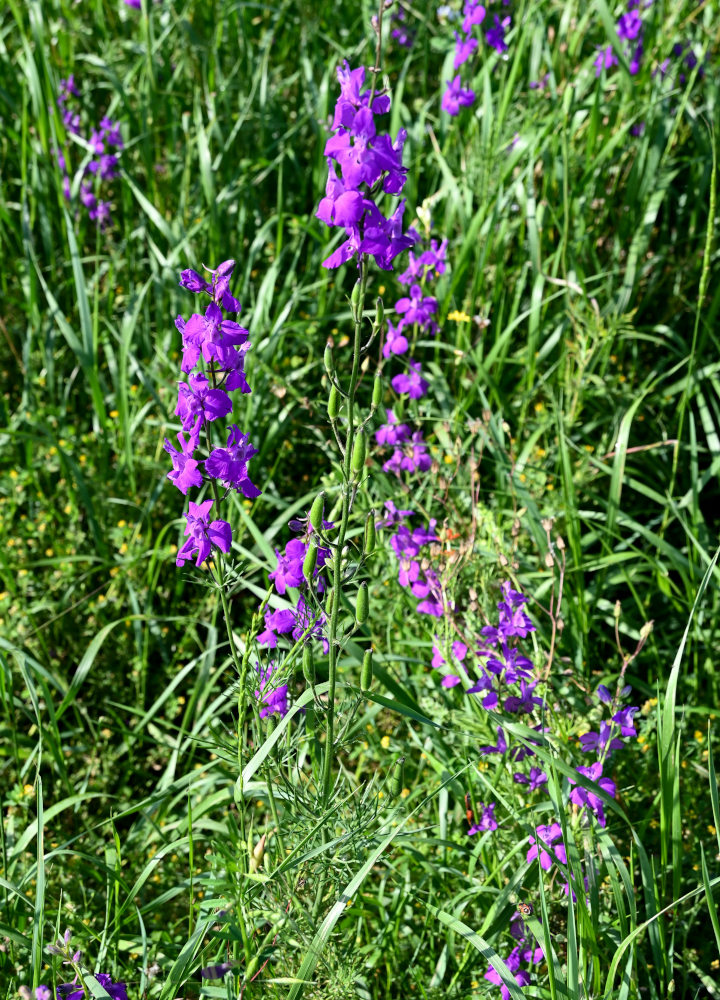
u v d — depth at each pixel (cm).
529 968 105
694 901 112
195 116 167
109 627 123
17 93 191
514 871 109
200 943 103
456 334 145
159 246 172
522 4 167
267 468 143
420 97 189
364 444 96
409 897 109
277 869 97
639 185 154
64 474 142
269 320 149
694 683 123
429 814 116
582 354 132
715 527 137
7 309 165
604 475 138
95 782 124
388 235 95
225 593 100
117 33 209
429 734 117
